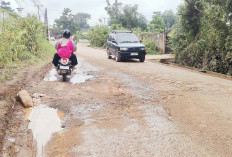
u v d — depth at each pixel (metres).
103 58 18.30
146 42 28.48
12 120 4.96
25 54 13.16
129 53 15.30
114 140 4.14
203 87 8.20
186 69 14.15
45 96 6.68
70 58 9.09
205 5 16.06
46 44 19.78
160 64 15.52
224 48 13.09
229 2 12.38
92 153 3.71
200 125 4.83
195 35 17.23
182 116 5.32
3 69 9.91
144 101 6.40
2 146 3.91
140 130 4.56
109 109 5.75
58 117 5.24
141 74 10.52
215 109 5.82
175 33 18.88
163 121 5.02
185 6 17.14
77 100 6.40
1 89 6.99
